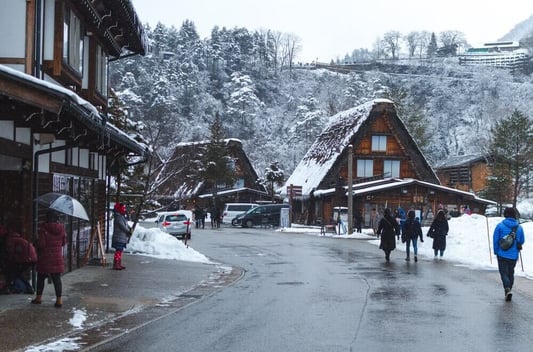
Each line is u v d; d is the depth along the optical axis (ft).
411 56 591.37
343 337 30.42
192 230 151.84
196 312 37.83
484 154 251.39
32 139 42.04
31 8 42.98
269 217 176.14
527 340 29.86
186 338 30.25
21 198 41.70
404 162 188.44
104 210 69.41
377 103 184.55
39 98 31.12
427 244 89.51
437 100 418.92
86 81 57.93
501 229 43.14
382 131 186.70
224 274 58.49
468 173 250.37
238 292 46.83
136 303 40.27
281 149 333.62
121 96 193.67
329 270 62.75
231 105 371.15
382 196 167.63
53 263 36.78
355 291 47.29
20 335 29.66
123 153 67.05
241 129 356.38
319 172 187.62
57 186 48.98
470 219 93.15
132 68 361.71
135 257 69.00
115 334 31.04
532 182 234.17
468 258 73.20
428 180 188.24
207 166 206.18
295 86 453.99
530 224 84.79
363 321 34.76
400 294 45.50
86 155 59.00
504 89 415.85
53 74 45.47
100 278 50.80
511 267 42.68
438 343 29.12
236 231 148.05
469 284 51.06
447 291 47.01
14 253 40.11
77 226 56.29
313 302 41.83
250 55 480.23
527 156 196.65
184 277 54.24
